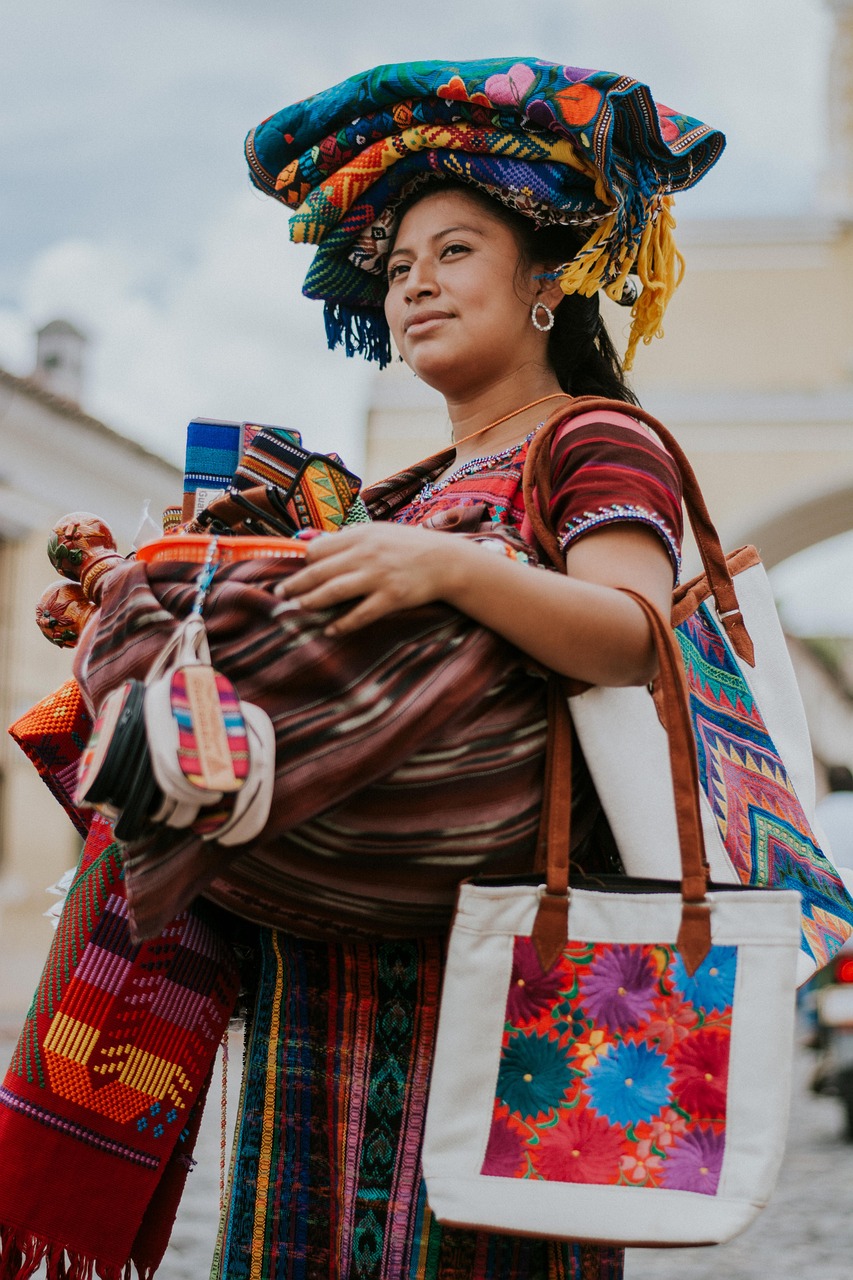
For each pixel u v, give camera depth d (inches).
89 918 64.9
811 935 64.4
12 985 517.7
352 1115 59.8
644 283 71.7
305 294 77.8
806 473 573.0
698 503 65.7
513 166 65.2
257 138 72.0
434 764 54.8
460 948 54.7
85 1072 63.4
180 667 50.4
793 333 581.0
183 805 49.2
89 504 579.8
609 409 61.2
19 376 501.7
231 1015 68.2
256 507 59.9
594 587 54.6
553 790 56.2
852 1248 173.8
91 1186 62.9
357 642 52.7
